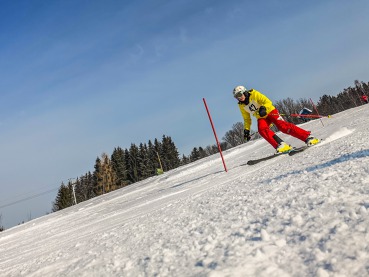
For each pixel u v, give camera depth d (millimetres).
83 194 72562
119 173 70688
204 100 7309
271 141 6438
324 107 75000
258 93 6375
